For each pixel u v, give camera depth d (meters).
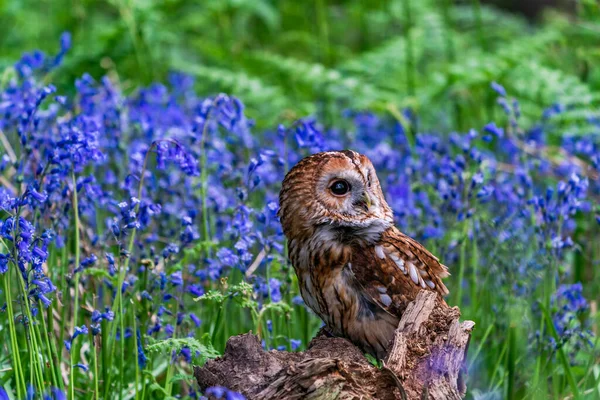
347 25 20.77
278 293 9.23
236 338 7.33
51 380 8.33
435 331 7.61
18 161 9.57
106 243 10.08
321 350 7.63
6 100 11.28
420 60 18.09
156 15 16.84
